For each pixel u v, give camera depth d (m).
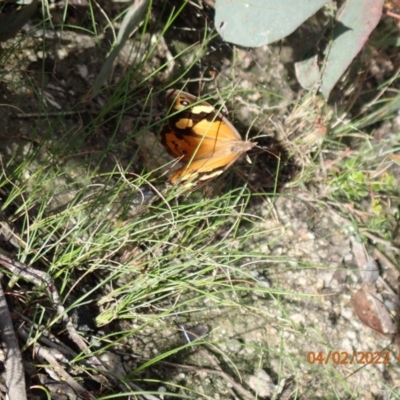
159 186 0.62
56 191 0.60
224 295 0.61
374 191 0.68
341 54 0.59
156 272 0.58
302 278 0.64
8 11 0.63
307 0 0.55
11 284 0.55
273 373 0.60
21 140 0.60
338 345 0.62
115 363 0.56
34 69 0.63
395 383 0.62
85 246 0.57
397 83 0.72
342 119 0.68
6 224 0.57
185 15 0.69
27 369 0.53
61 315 0.54
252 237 0.64
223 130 0.60
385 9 0.61
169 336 0.59
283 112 0.69
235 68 0.69
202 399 0.57
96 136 0.63
